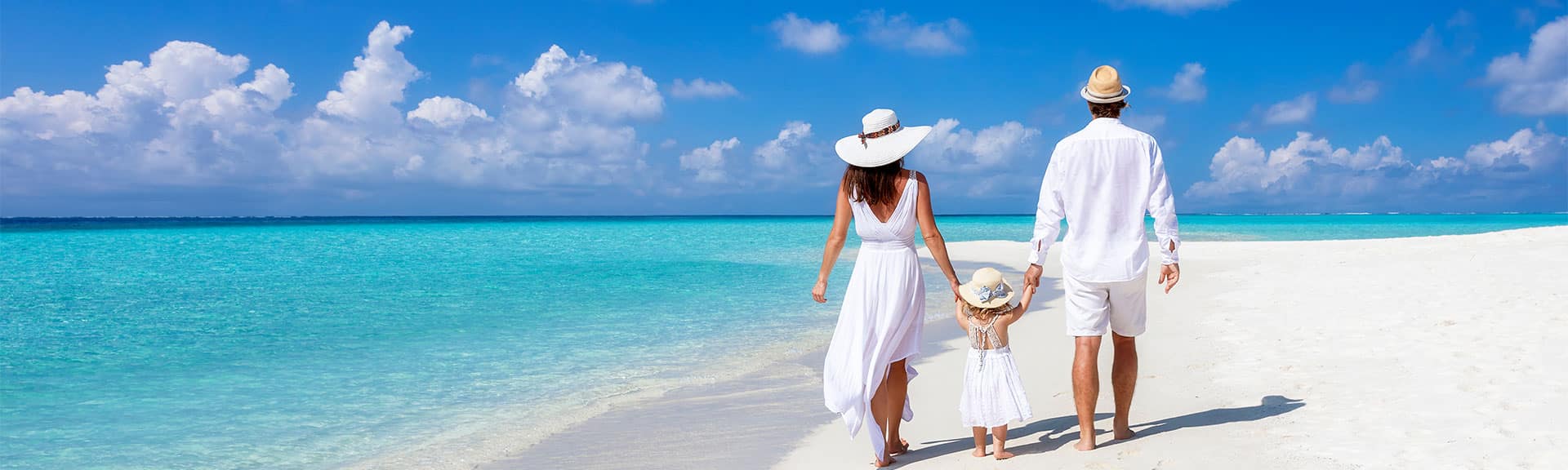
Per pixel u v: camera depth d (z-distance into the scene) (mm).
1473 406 4230
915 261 4027
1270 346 6492
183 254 25953
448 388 6391
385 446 4906
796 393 5980
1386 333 6602
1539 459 3400
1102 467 3689
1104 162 3750
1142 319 3973
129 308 11852
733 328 9344
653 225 73750
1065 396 5328
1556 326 6289
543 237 40250
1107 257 3779
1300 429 4043
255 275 17672
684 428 5098
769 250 27531
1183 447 3889
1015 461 3918
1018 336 7898
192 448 4875
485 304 11969
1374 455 3576
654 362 7355
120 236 42156
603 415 5527
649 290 14031
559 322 10000
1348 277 11641
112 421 5504
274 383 6660
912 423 4969
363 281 16141
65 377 6949
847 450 4492
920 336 4117
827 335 8742
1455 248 17172
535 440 4965
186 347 8438
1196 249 21656
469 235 44156
